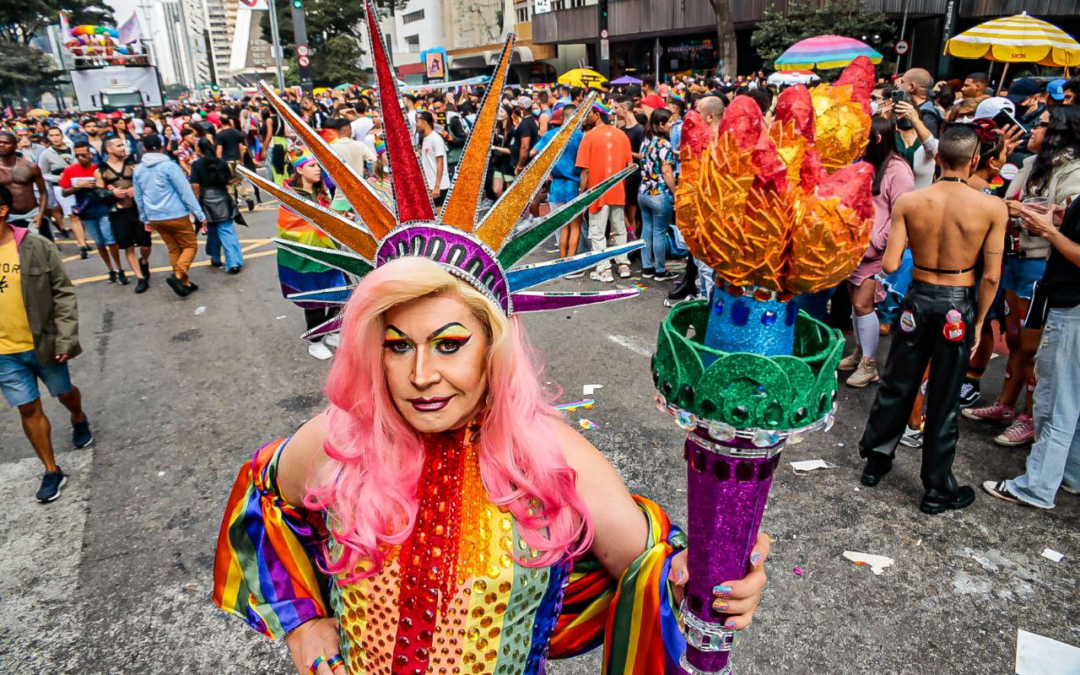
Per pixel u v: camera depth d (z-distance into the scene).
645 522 1.25
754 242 0.83
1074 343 3.28
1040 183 3.82
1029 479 3.55
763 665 2.74
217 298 8.05
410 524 1.19
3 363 3.86
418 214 1.22
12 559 3.60
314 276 6.01
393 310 1.13
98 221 8.59
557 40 38.38
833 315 5.75
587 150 7.16
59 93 62.66
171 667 2.90
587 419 4.75
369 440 1.23
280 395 5.44
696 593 1.07
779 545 3.40
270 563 1.49
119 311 7.76
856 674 2.69
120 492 4.18
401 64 68.25
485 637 1.19
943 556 3.28
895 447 3.74
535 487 1.17
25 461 4.60
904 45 18.89
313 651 1.45
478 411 1.24
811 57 9.85
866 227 0.83
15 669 2.91
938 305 3.37
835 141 1.01
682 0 30.47
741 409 0.89
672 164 7.00
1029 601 2.99
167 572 3.46
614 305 6.94
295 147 5.88
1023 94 7.44
